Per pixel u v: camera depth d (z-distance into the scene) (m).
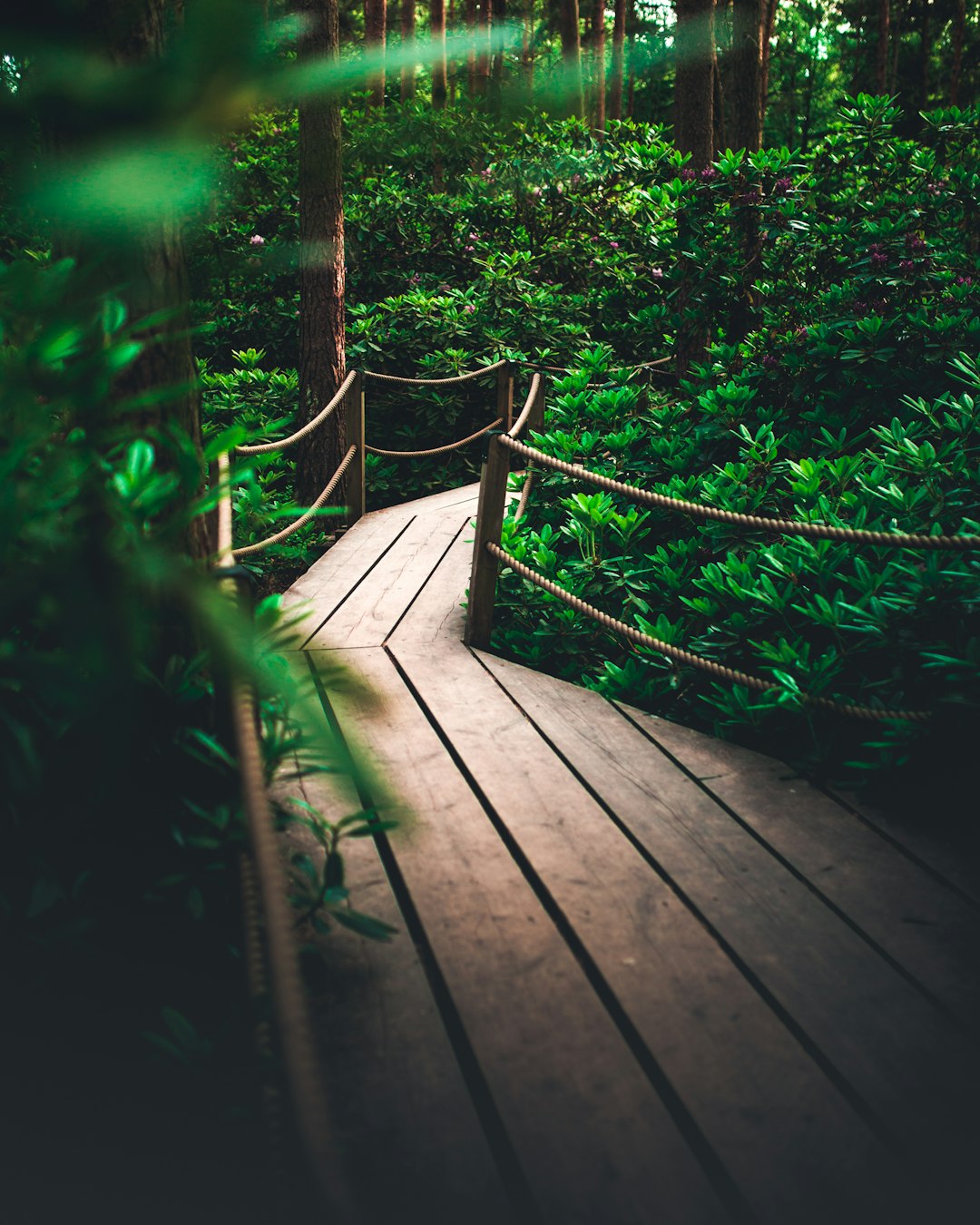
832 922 2.43
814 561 3.61
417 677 3.96
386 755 3.28
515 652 4.42
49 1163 1.75
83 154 0.56
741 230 6.21
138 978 2.15
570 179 9.96
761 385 5.65
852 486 4.29
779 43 34.12
